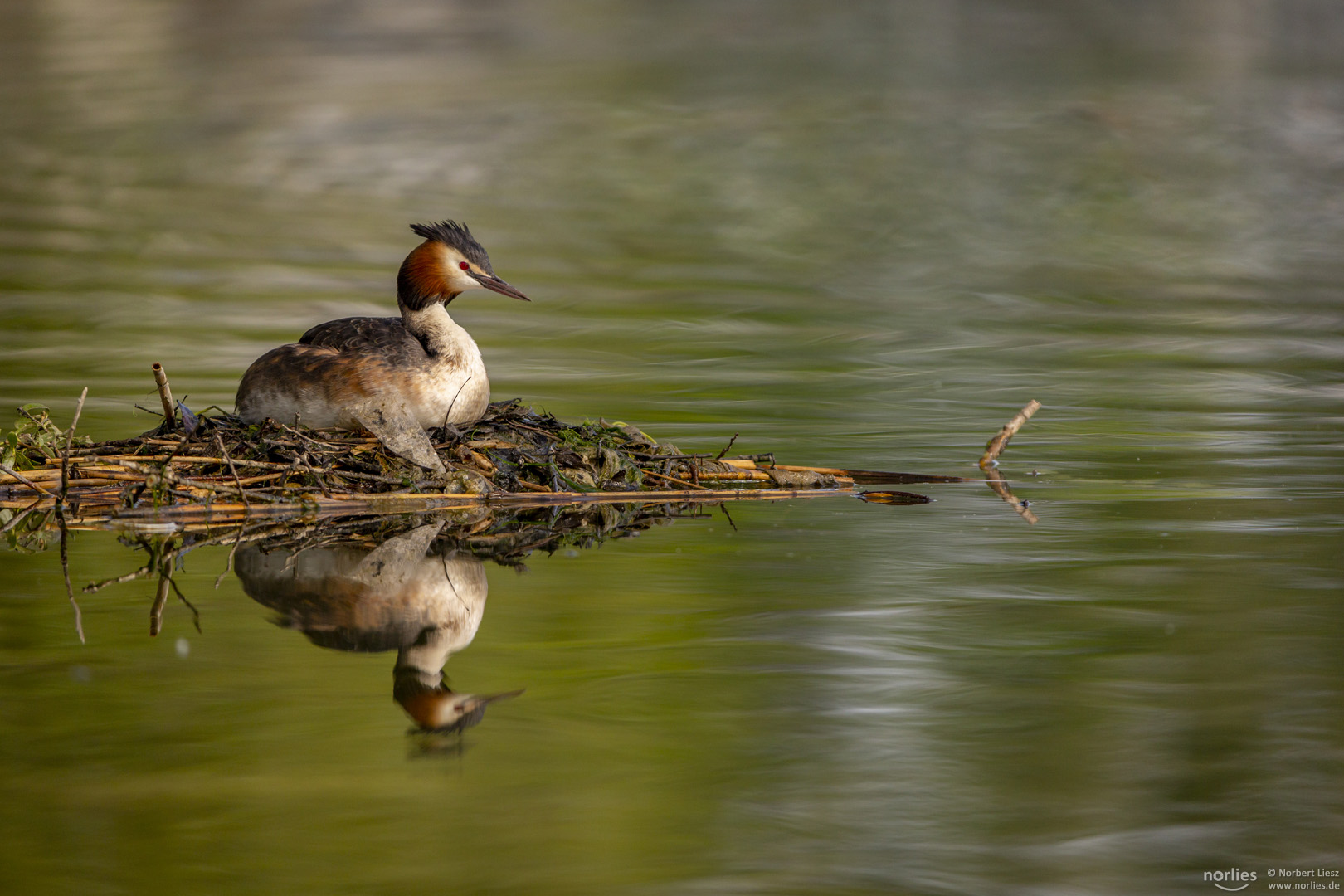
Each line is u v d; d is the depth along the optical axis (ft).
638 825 23.03
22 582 34.86
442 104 147.84
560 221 113.19
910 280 98.12
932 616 32.83
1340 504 43.91
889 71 159.74
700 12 191.01
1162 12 186.70
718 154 132.57
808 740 26.23
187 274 94.38
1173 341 80.02
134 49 168.25
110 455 42.70
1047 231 111.34
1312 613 32.99
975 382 68.59
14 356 70.18
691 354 75.82
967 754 25.68
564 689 28.45
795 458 51.26
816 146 133.18
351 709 27.27
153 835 22.45
